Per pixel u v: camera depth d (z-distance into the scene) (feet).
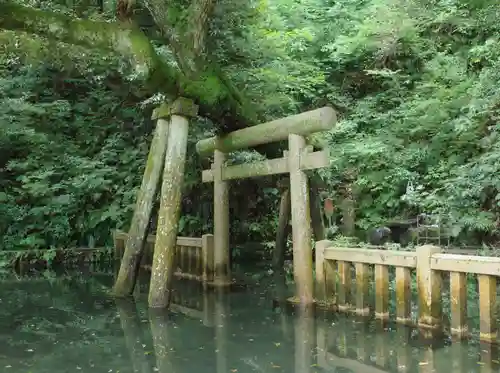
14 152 37.32
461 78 32.32
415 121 32.32
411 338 15.24
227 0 25.79
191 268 27.58
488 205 27.22
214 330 16.72
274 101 28.58
